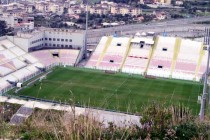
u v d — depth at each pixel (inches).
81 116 751.7
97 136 724.7
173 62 4975.4
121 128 839.7
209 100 3410.4
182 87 4106.8
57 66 4867.1
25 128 844.0
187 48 5270.7
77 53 5329.7
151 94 3745.1
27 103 2527.1
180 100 3543.3
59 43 5541.3
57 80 4156.0
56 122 837.2
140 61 5044.3
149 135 791.7
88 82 4146.2
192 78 4562.0
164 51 5221.5
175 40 5472.4
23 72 4352.9
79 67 4916.3
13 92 3572.8
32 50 5196.9
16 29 6451.8
